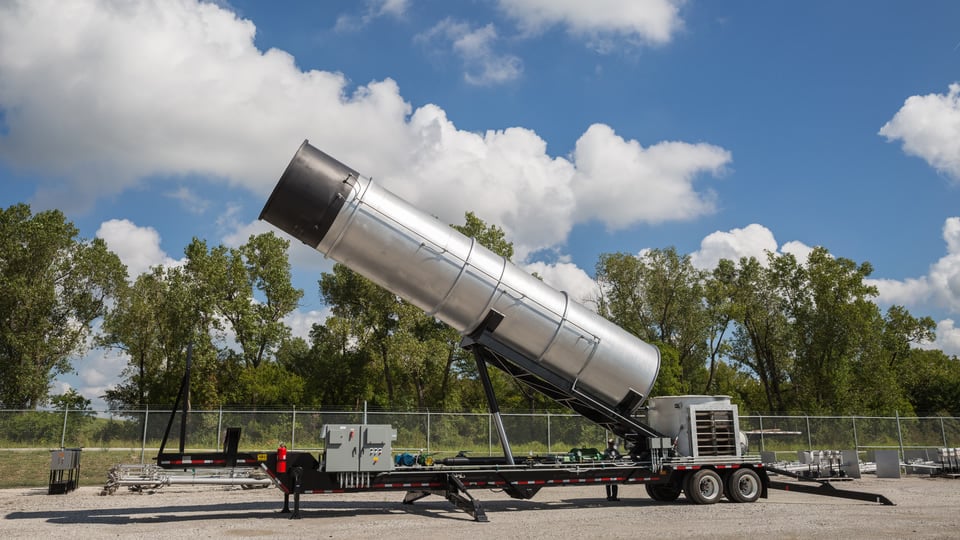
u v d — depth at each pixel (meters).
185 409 12.98
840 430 36.25
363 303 57.38
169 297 51.72
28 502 16.23
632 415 16.39
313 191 13.07
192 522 12.48
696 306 58.69
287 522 12.57
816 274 57.53
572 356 15.04
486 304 14.38
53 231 51.06
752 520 12.91
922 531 11.43
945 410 64.56
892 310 67.94
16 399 48.00
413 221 13.84
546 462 15.42
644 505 15.80
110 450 27.55
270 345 57.22
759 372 62.31
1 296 48.66
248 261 58.28
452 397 57.00
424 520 13.02
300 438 29.42
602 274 60.22
